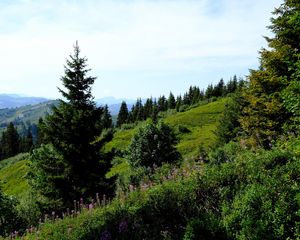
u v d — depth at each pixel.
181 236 11.48
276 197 11.34
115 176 27.27
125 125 117.88
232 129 45.22
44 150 27.22
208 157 18.27
